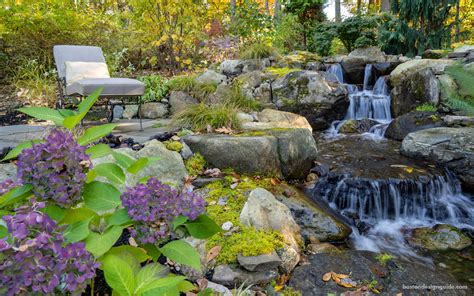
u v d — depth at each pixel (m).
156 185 0.99
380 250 2.57
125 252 1.01
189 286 1.13
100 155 1.16
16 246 0.71
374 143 4.58
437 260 2.46
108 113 4.82
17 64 5.80
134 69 6.55
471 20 9.40
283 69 5.77
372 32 7.50
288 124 4.11
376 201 3.16
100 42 6.56
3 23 5.56
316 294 1.78
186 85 5.25
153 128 4.01
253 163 2.98
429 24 7.15
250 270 1.81
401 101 5.24
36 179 0.92
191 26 6.36
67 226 0.92
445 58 5.98
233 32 7.48
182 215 0.99
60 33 6.02
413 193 3.26
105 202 1.04
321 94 5.24
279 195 2.80
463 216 3.22
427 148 3.84
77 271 0.76
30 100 5.10
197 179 2.77
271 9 15.12
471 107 4.33
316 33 7.93
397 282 1.90
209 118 3.78
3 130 3.53
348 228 2.73
